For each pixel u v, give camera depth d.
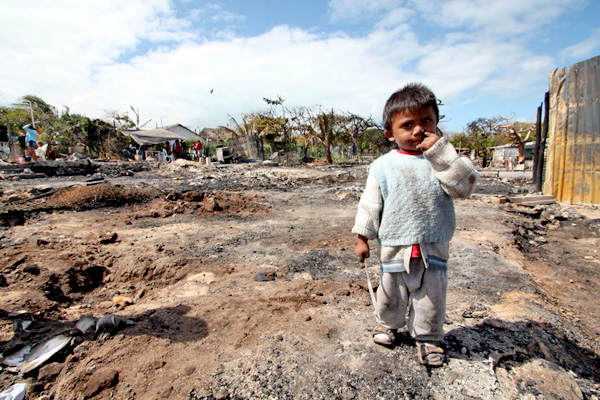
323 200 9.66
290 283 3.37
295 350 2.13
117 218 6.71
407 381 1.82
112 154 31.14
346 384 1.81
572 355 2.17
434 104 1.75
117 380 1.87
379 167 1.90
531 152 31.80
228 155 25.00
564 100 8.89
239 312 2.67
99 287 3.80
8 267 3.65
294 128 31.25
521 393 1.73
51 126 29.38
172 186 11.23
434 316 1.87
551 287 3.76
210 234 5.53
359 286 3.21
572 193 8.77
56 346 2.12
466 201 9.13
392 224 1.84
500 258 4.20
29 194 8.09
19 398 1.75
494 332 2.33
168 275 3.93
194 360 2.04
